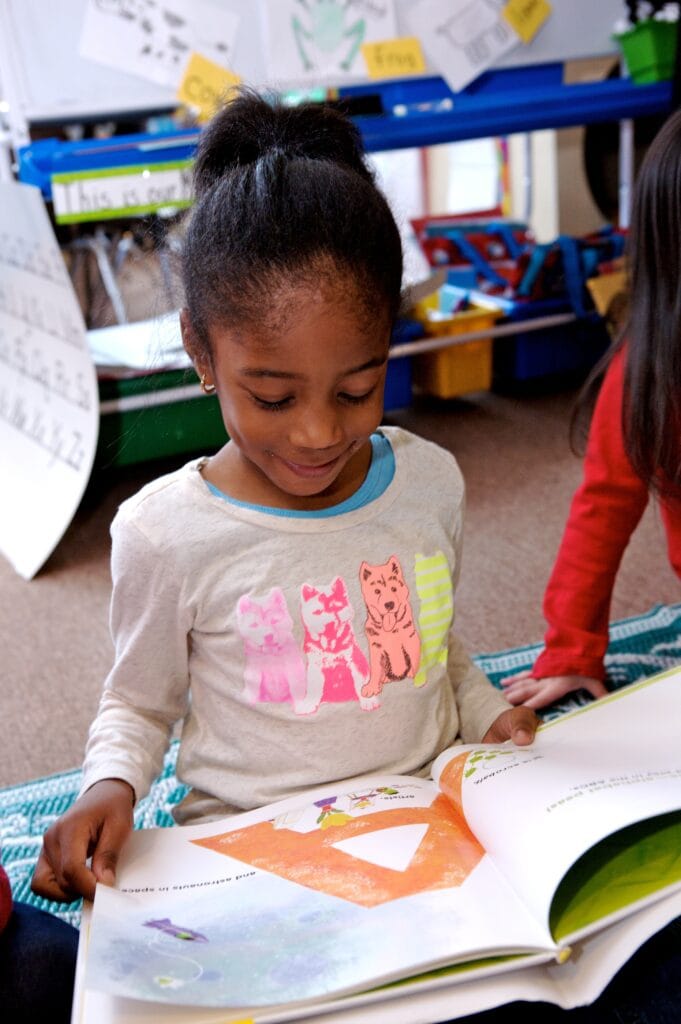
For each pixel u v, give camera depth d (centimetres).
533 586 149
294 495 74
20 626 149
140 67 166
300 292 61
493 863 60
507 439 204
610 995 72
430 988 52
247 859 63
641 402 96
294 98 170
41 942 67
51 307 155
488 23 189
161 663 76
